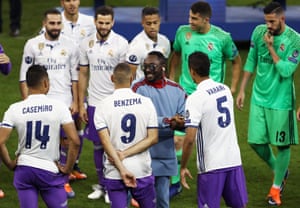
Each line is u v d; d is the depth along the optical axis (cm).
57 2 5553
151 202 2005
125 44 2438
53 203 1992
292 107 2419
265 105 2423
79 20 2647
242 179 2053
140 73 2442
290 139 2423
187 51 2470
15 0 4544
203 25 2436
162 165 2100
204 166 2023
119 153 1934
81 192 2533
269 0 4934
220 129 2012
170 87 2106
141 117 1938
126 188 1973
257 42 2425
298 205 2441
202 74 2014
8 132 1942
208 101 1994
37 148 1952
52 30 2398
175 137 2417
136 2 5512
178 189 2475
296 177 2698
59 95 2450
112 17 2409
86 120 2470
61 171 2000
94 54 2434
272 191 2453
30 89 1958
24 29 4769
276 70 2395
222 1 4281
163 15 4350
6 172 2703
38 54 2428
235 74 2525
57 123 1950
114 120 1931
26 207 1975
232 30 4316
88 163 2806
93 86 2461
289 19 4441
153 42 2434
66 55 2445
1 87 3719
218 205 2044
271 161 2506
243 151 2956
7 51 4284
